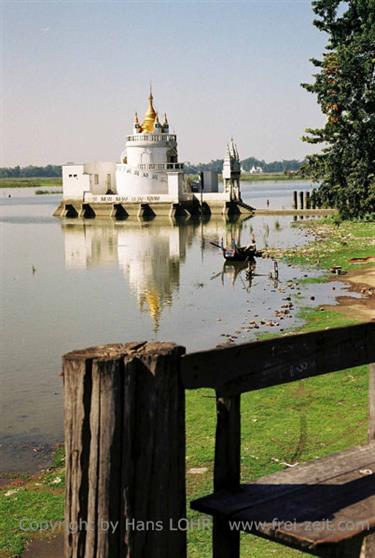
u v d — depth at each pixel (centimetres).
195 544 948
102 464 408
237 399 465
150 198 8725
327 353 501
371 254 4275
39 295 3572
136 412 412
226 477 482
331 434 1323
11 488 1240
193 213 8781
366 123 5044
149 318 2889
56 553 995
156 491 417
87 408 410
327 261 4166
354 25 5212
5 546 1012
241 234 6444
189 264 4641
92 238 6594
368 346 527
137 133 8888
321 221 7088
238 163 8762
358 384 1625
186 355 427
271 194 16350
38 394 1850
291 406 1499
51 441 1502
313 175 5356
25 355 2305
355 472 527
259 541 955
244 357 457
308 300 2986
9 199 17562
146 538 417
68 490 419
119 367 406
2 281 4094
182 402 428
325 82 5122
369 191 5103
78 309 3147
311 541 426
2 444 1487
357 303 2841
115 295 3516
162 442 417
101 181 9388
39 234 7131
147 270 4425
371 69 4947
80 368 408
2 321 2902
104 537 411
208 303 3145
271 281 3622
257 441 1298
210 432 1391
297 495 486
